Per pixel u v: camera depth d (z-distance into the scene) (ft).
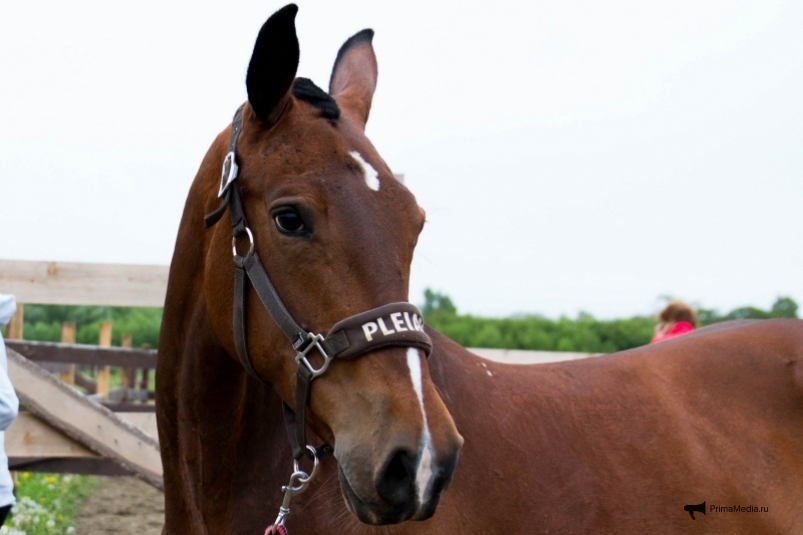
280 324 6.07
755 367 9.12
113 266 16.33
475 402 7.45
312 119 6.43
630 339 55.72
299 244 5.99
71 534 17.17
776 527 8.19
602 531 7.34
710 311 50.39
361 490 5.48
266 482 6.98
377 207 6.03
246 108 6.89
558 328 58.85
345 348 5.74
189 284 7.39
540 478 7.30
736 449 8.41
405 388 5.58
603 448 7.78
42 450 15.62
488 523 6.98
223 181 6.61
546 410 7.83
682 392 8.73
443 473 5.37
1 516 9.47
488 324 59.67
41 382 15.39
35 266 16.07
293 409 6.20
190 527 7.46
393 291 5.84
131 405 24.58
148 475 15.92
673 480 7.84
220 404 7.09
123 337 32.37
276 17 6.06
